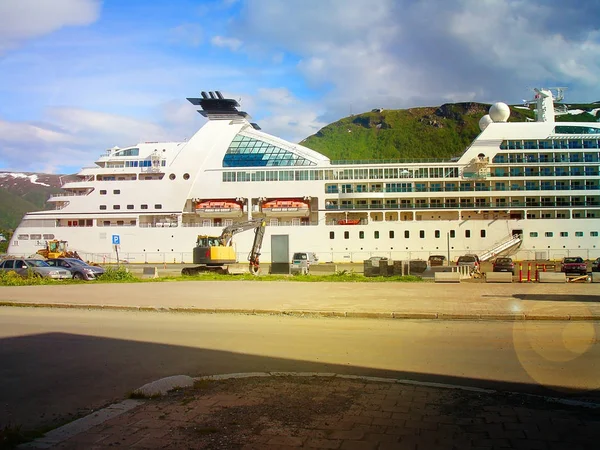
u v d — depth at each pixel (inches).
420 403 296.4
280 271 1686.8
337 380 348.5
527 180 2480.3
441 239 2445.9
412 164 2518.5
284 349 472.4
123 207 2588.6
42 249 2420.0
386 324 626.8
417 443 237.0
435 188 2506.2
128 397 312.8
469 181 2493.8
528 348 474.9
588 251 2418.8
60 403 315.3
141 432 249.9
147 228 2534.5
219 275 1460.4
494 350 466.0
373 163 2667.3
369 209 2512.3
